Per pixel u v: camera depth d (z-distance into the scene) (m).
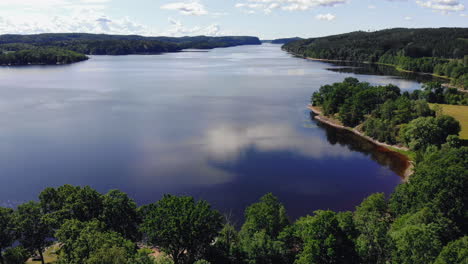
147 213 48.16
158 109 160.00
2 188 79.38
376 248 39.94
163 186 79.75
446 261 34.00
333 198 75.12
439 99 170.25
